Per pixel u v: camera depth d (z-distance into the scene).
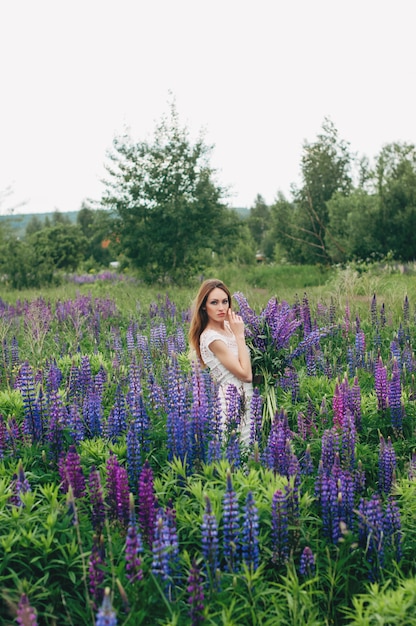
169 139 23.64
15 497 3.67
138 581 3.02
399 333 8.47
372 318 9.40
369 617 2.93
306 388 6.35
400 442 5.04
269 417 5.39
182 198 23.06
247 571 3.07
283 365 5.73
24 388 4.85
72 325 10.72
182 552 3.51
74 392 5.88
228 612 2.90
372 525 3.44
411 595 3.00
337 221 29.31
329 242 29.81
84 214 90.56
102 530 3.51
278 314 5.78
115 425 4.93
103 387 6.25
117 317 11.94
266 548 3.40
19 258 24.81
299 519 3.47
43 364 7.05
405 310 9.92
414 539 3.71
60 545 3.25
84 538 3.44
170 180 23.38
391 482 4.21
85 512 3.82
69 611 3.14
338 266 25.00
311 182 43.09
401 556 3.52
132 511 3.07
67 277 29.61
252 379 5.69
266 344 5.64
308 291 15.08
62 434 4.66
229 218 25.14
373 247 26.36
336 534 3.58
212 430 4.59
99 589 3.01
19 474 3.64
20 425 4.90
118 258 26.52
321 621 3.09
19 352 8.30
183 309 12.16
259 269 29.88
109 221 24.16
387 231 26.44
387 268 22.08
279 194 37.97
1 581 3.18
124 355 7.99
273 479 3.78
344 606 3.21
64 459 4.00
